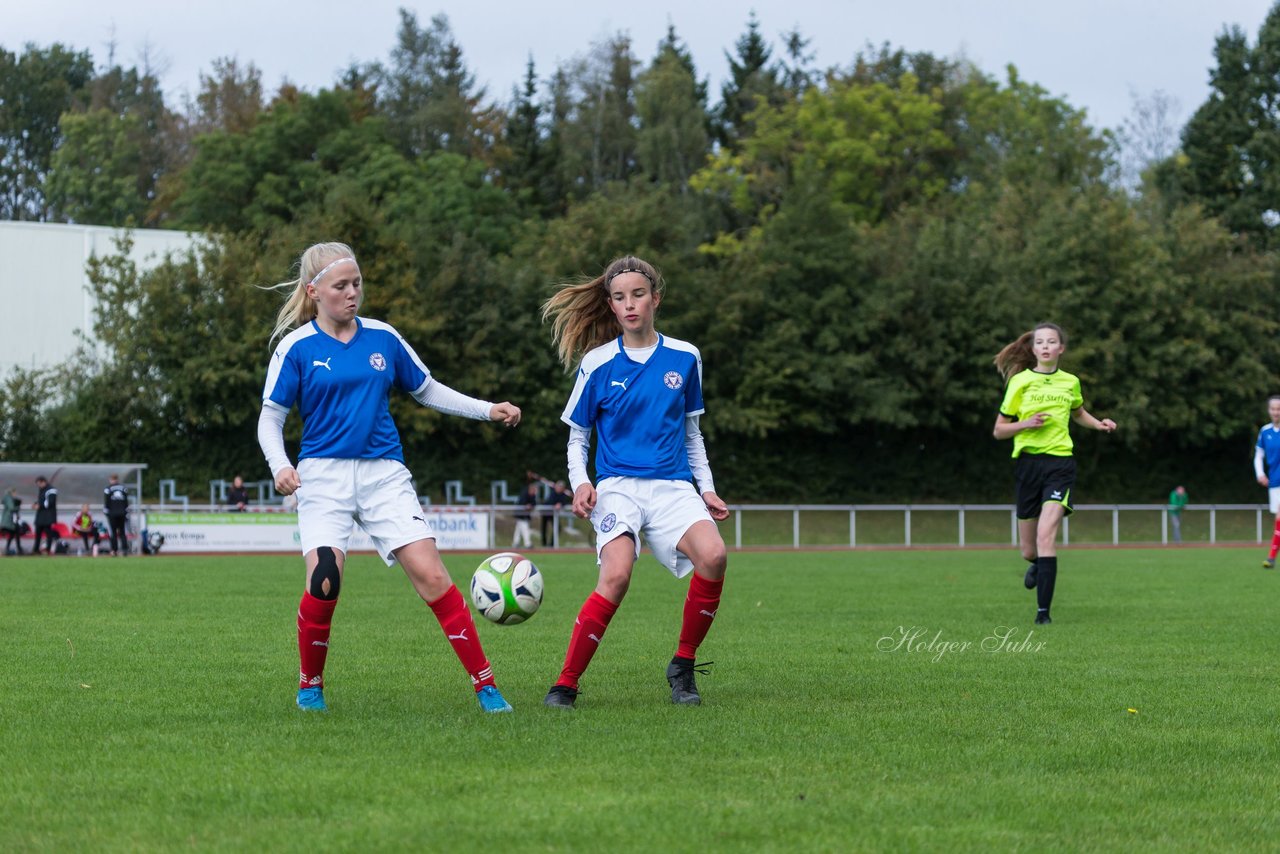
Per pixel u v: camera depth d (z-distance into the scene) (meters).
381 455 9.42
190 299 60.78
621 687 10.76
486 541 47.09
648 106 99.62
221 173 80.75
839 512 52.75
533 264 67.50
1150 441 70.88
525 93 101.62
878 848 5.87
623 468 9.90
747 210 90.31
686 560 9.98
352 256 9.42
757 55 114.44
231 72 116.00
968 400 67.88
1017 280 68.75
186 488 62.09
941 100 96.94
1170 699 10.16
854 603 19.88
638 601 20.23
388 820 6.27
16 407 60.88
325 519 9.28
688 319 65.94
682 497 9.95
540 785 7.01
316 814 6.43
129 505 45.22
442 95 109.50
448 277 63.94
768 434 68.75
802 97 98.25
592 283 10.24
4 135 115.69
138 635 14.99
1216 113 87.56
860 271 68.06
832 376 65.75
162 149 109.31
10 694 10.35
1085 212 68.62
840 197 90.25
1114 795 6.97
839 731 8.62
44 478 43.66
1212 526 54.69
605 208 69.69
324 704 9.63
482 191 81.75
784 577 27.33
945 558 38.25
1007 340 67.19
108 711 9.48
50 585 24.23
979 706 9.76
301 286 9.52
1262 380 68.62
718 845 5.89
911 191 93.44
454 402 9.76
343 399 9.29
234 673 11.66
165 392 60.84
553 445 65.88
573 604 19.95
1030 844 5.98
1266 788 7.19
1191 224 72.19
